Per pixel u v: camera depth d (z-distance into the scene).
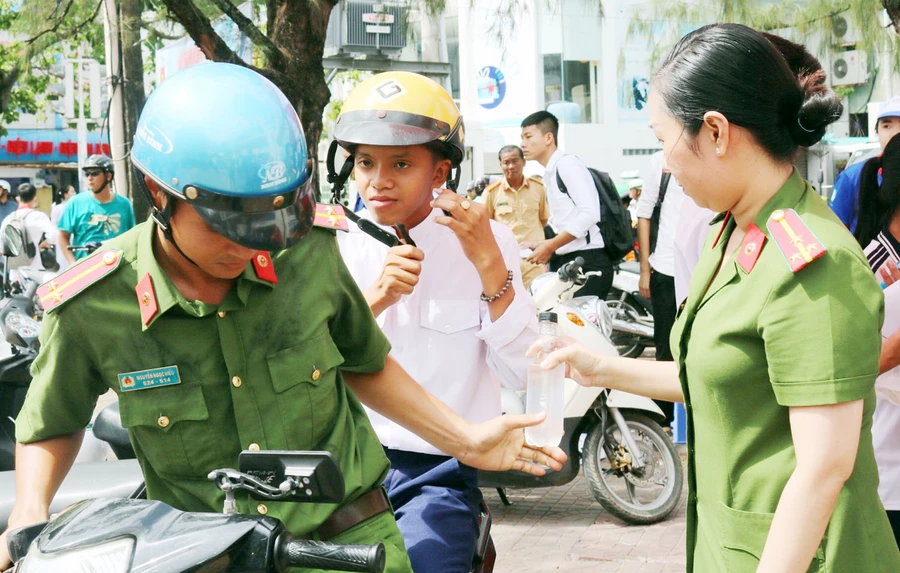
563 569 4.61
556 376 2.52
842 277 1.77
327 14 7.04
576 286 5.31
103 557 1.52
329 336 2.03
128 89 9.76
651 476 5.26
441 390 2.68
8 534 1.71
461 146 2.65
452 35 21.88
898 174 2.94
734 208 1.93
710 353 1.91
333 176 2.78
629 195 14.19
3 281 6.13
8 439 4.55
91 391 1.98
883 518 1.92
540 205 8.02
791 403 1.79
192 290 1.88
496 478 5.09
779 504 1.81
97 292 1.89
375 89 2.64
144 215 9.24
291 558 1.53
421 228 2.72
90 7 7.35
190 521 1.57
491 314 2.63
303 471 1.54
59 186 27.59
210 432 1.91
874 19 8.07
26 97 22.70
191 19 6.59
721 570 1.98
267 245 1.69
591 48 21.08
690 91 1.86
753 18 8.41
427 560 2.43
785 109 1.85
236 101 1.71
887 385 2.80
